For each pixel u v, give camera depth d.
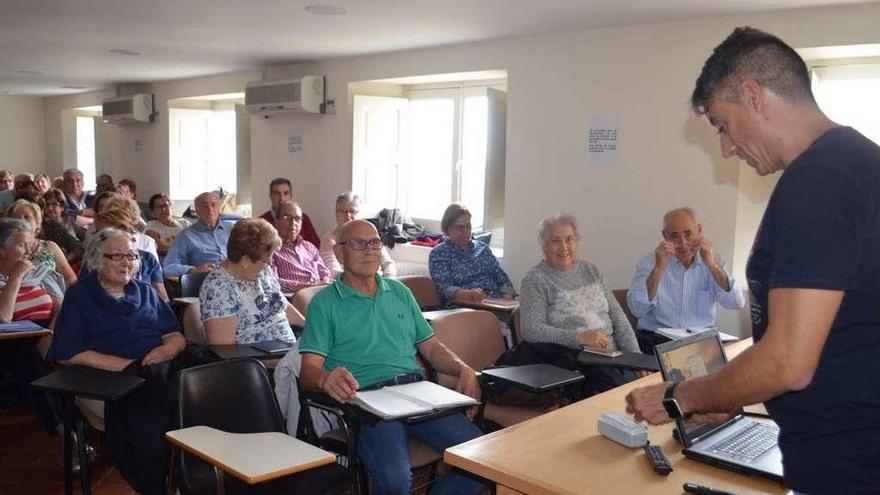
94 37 5.35
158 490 2.45
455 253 4.62
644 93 4.26
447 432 2.42
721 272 3.47
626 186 4.38
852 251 1.11
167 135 8.10
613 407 2.02
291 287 4.46
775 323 1.16
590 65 4.46
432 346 2.73
